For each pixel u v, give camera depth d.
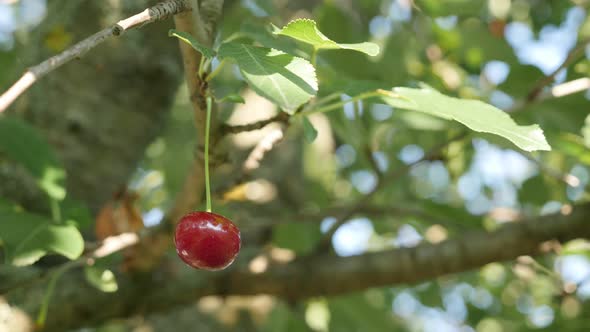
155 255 0.58
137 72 0.67
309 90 0.41
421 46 0.77
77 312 0.60
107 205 0.58
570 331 0.72
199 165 0.49
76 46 0.39
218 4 0.46
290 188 0.85
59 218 0.54
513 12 0.88
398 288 1.16
